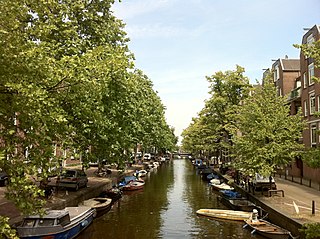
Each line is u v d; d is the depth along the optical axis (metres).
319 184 29.05
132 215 22.14
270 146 22.86
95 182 31.17
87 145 19.52
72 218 16.19
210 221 20.52
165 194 31.84
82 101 14.45
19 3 8.98
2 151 7.73
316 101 32.19
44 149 9.08
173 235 17.39
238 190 30.11
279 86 44.34
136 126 26.47
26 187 8.16
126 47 21.47
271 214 19.34
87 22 19.50
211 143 46.59
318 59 11.41
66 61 10.67
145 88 39.25
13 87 7.96
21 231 13.47
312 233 10.02
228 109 37.47
